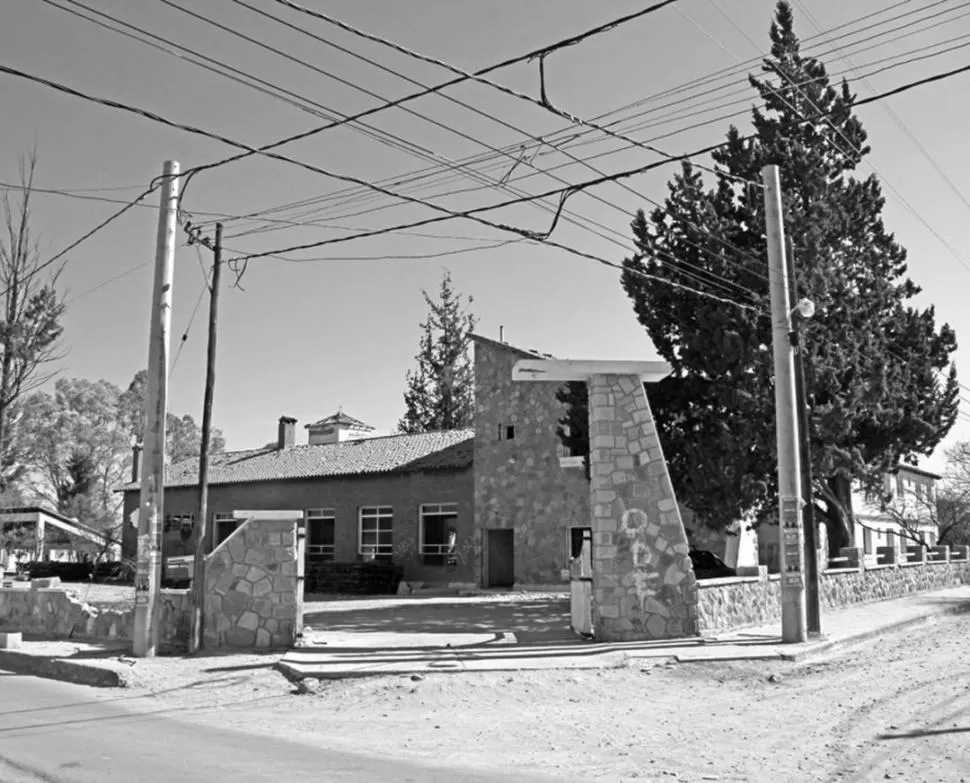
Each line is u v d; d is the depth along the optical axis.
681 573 17.34
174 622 15.63
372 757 8.69
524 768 8.33
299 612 16.14
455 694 12.34
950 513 51.75
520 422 34.78
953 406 27.95
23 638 17.59
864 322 25.89
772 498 24.23
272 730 10.08
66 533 49.53
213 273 17.16
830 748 9.12
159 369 15.50
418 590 35.47
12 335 23.80
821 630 17.94
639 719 10.90
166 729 9.91
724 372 23.55
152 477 15.38
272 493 41.81
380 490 38.41
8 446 29.92
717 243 24.27
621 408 17.56
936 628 21.11
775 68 16.27
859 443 26.28
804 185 25.67
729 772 8.20
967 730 9.71
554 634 18.44
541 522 33.75
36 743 8.99
